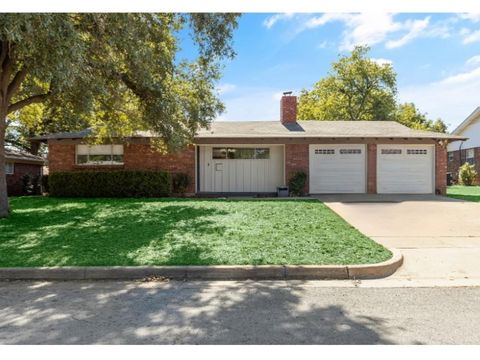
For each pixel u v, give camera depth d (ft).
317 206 36.60
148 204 38.52
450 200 43.42
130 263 17.70
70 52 21.58
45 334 11.05
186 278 16.89
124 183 47.42
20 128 85.87
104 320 12.07
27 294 14.80
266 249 20.18
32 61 22.11
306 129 55.16
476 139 81.76
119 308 13.15
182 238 22.97
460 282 16.26
